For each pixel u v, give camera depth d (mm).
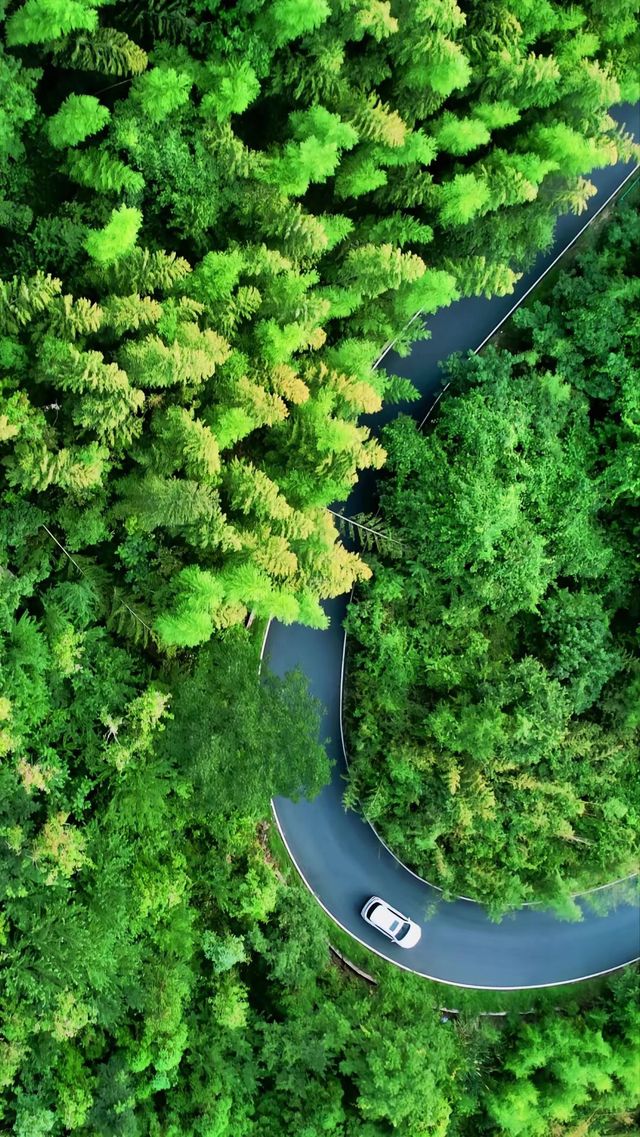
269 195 21438
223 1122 23203
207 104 20438
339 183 22703
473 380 26484
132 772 22328
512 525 25812
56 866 20469
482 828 26609
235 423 20812
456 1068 26625
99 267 20453
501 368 26500
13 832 19812
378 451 23297
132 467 22234
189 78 19578
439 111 23875
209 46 20703
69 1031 20516
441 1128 24562
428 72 21375
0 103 18922
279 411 21547
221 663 23094
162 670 23531
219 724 21844
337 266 23750
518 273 26078
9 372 20125
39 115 20156
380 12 19906
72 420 20688
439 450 25859
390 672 27031
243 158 20891
